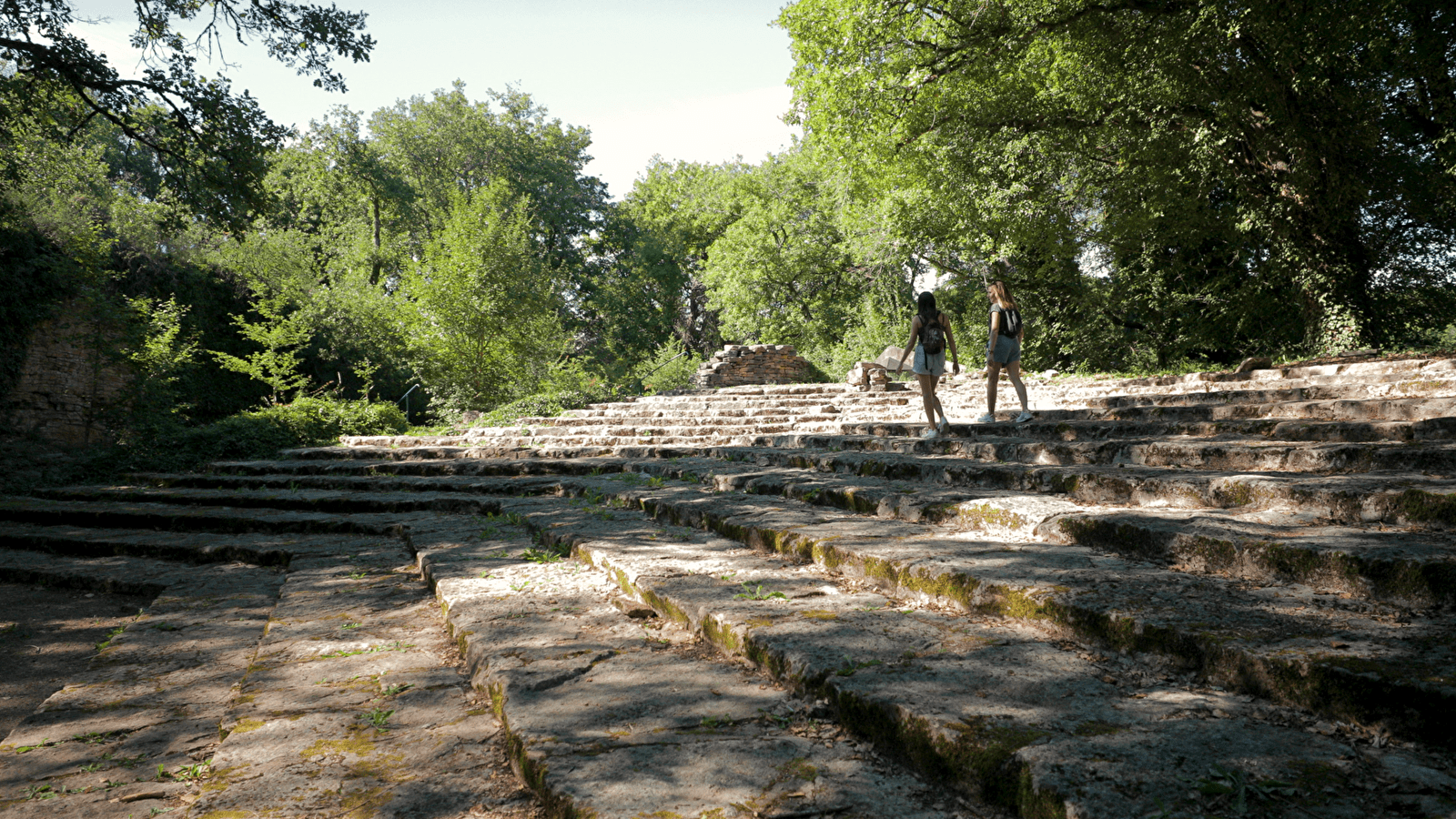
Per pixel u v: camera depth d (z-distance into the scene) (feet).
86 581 23.31
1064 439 23.17
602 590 14.98
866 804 6.51
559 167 150.82
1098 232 69.41
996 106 58.13
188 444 47.55
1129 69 49.83
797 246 126.21
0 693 15.23
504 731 9.41
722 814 6.32
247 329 69.51
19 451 51.49
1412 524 10.16
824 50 56.65
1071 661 8.61
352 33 51.78
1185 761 6.04
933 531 15.07
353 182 122.01
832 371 115.14
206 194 53.31
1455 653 6.79
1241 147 51.49
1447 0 40.24
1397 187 52.01
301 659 12.94
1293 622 8.11
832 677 8.49
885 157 64.49
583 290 152.25
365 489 34.50
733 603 11.84
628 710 8.87
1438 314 59.41
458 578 16.46
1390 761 5.87
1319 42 39.93
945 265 88.69
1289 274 55.16
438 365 72.74
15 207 54.39
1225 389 30.32
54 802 8.82
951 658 8.88
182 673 13.56
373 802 7.80
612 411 52.60
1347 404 17.90
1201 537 10.63
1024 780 6.00
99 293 54.70
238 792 8.09
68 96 51.52
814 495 19.85
